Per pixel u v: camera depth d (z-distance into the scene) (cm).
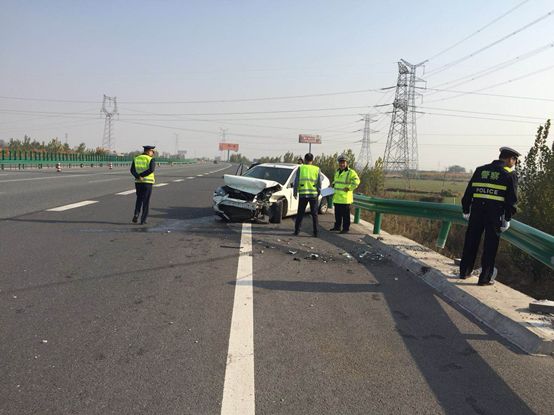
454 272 629
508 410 303
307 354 372
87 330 399
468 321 474
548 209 853
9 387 300
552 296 806
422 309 507
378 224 993
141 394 298
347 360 365
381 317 473
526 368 368
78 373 322
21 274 562
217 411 283
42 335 384
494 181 561
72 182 2134
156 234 891
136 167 991
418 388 326
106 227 941
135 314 443
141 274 590
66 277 558
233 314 456
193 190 2069
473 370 360
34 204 1238
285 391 311
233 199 1077
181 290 528
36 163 3709
